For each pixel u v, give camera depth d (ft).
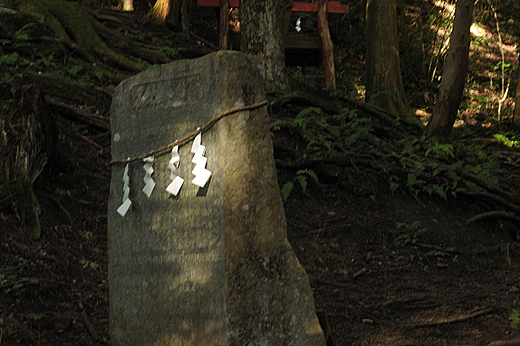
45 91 21.45
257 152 9.37
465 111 38.29
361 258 17.99
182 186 9.92
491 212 21.86
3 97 19.02
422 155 25.25
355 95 36.27
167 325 9.85
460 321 14.43
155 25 33.78
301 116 24.40
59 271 13.78
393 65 33.27
